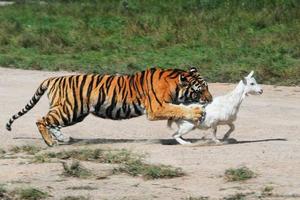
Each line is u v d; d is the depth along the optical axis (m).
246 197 10.91
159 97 14.16
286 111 17.88
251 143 14.26
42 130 14.42
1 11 36.69
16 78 22.89
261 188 11.31
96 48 27.62
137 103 14.40
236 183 11.63
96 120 17.03
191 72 14.34
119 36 29.28
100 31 29.97
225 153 13.39
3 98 19.58
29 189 11.30
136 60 25.22
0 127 16.22
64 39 28.78
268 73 22.61
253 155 13.20
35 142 14.88
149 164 12.69
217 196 10.98
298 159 12.88
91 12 34.25
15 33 30.61
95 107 14.53
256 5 32.62
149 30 29.34
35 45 28.69
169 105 14.10
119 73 23.45
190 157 13.15
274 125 16.20
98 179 12.11
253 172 12.09
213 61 24.58
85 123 16.67
